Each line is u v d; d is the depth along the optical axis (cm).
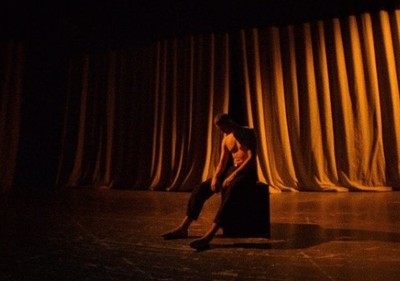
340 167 512
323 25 537
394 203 373
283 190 514
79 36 641
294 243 228
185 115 581
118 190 570
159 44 606
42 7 586
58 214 353
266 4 552
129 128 615
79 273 178
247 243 231
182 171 567
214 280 165
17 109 630
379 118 503
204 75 580
